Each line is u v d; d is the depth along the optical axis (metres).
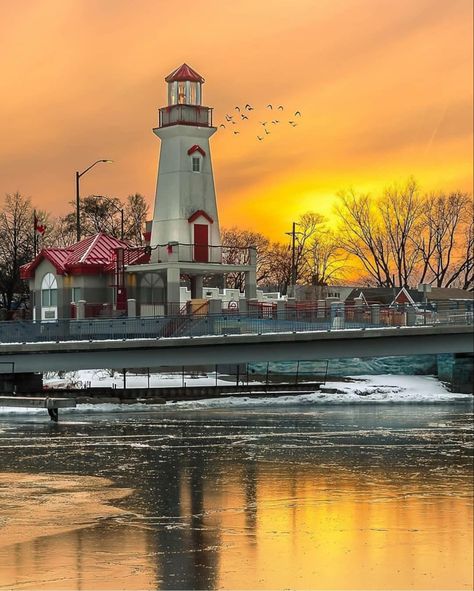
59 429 62.50
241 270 95.56
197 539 33.19
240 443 55.66
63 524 35.16
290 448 53.59
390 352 80.75
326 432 61.16
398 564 30.55
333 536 33.62
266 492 40.94
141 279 92.50
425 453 51.53
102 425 64.88
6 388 77.00
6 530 34.25
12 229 129.50
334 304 90.69
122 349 75.25
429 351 81.38
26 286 129.25
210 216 97.69
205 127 97.88
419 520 35.91
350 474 45.06
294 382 90.94
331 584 28.75
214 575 29.38
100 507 37.97
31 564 30.25
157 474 45.16
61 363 75.25
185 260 93.50
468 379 90.38
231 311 83.81
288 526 35.03
